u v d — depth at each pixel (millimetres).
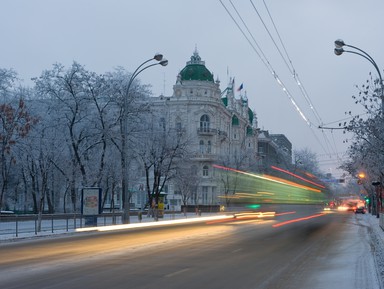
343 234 32062
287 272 14789
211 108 98688
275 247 22750
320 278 13672
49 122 47000
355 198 126625
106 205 80312
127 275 13844
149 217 59344
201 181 90812
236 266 16047
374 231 34156
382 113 25938
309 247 22875
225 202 60625
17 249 21766
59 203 64438
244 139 123875
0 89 47219
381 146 26594
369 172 46875
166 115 62750
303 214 71938
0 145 42750
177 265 16141
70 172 47375
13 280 12859
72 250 20984
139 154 55188
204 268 15484
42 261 17047
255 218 57000
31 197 60000
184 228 38719
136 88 50969
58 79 48594
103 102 50438
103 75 49875
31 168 52469
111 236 29891
